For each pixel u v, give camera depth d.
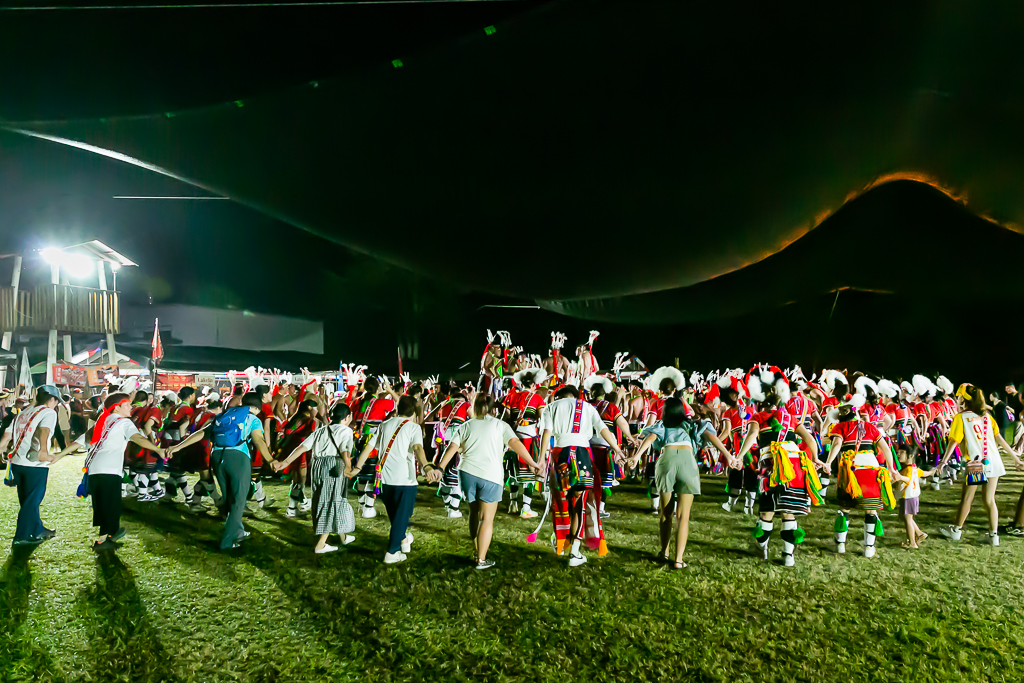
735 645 3.62
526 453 5.13
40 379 19.00
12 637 3.67
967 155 4.49
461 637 3.72
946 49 3.55
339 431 5.48
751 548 5.70
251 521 6.75
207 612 4.09
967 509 5.98
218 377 18.19
